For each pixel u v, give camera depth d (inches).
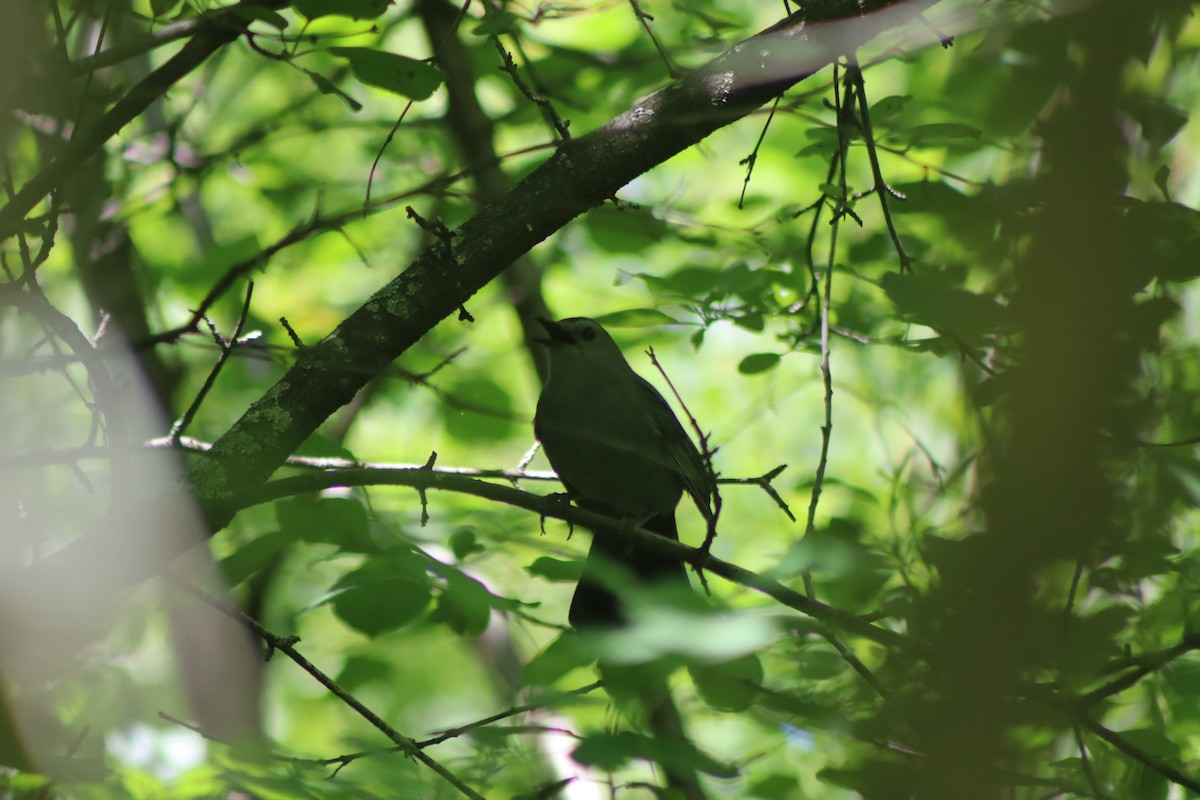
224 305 479.8
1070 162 266.4
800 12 259.0
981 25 309.4
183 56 231.0
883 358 453.1
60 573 229.9
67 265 455.2
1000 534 235.5
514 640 468.8
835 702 238.1
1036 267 256.2
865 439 586.6
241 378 480.7
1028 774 228.1
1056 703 217.2
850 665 234.1
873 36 256.1
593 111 437.1
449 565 261.4
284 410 250.2
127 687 332.5
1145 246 253.3
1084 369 246.1
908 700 216.1
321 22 414.9
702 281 361.1
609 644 160.7
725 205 464.8
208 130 504.7
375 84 228.2
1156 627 263.9
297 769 244.2
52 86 223.3
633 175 258.8
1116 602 271.7
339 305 523.8
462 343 522.9
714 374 622.8
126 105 229.3
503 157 257.4
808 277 350.3
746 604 327.3
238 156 430.3
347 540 263.0
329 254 505.0
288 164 477.1
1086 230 253.6
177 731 339.0
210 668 386.6
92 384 248.8
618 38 503.2
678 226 382.6
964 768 207.5
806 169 510.3
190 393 476.7
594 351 379.9
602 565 243.6
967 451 339.9
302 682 532.7
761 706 207.5
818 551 187.5
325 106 475.5
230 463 244.7
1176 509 273.6
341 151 542.0
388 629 244.2
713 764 179.5
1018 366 257.6
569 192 256.4
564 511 269.6
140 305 416.5
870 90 534.3
